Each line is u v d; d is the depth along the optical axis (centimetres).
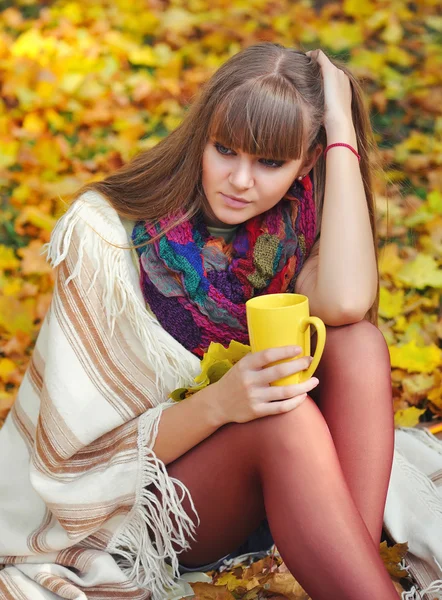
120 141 353
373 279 171
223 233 178
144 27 413
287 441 147
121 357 168
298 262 177
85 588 165
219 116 154
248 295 173
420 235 315
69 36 401
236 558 178
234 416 151
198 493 161
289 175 161
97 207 170
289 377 149
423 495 186
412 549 174
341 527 142
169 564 176
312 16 429
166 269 169
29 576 168
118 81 381
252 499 161
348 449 164
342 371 167
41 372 179
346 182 171
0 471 181
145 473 160
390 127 363
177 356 167
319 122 168
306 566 143
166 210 169
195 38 414
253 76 155
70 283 166
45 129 355
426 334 275
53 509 163
